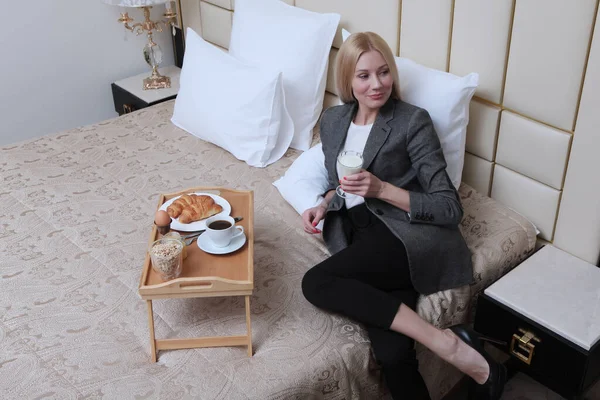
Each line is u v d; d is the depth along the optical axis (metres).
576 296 1.94
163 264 1.67
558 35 1.93
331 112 2.18
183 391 1.63
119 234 2.22
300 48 2.62
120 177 2.56
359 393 1.81
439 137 2.20
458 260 2.00
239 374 1.68
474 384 1.89
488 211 2.24
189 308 1.90
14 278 2.02
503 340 1.96
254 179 2.52
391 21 2.42
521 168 2.20
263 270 2.04
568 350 1.80
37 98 3.49
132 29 3.39
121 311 1.89
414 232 1.94
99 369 1.70
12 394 1.62
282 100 2.59
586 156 2.00
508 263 2.13
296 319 1.86
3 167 2.64
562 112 2.01
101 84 3.67
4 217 2.32
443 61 2.31
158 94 3.44
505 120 2.18
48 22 3.36
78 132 2.93
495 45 2.11
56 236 2.21
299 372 1.69
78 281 2.01
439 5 2.23
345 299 1.83
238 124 2.61
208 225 1.84
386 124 2.03
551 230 2.20
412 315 1.79
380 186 1.94
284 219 2.28
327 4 2.65
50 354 1.74
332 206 2.11
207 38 3.44
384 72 2.02
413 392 1.81
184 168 2.61
